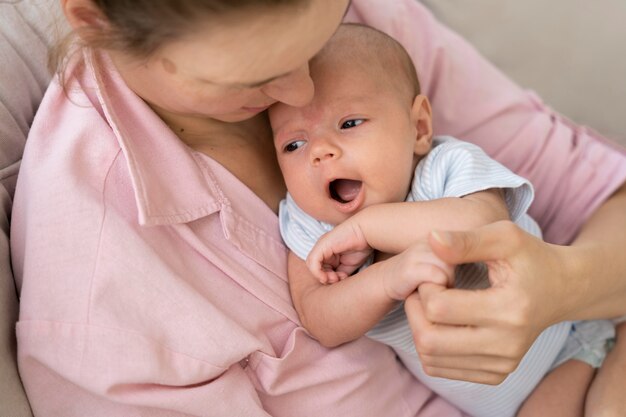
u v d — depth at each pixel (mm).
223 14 563
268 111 858
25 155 784
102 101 748
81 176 733
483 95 1073
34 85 909
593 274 779
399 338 836
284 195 888
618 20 1430
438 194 819
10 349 754
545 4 1450
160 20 584
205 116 766
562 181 1038
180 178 761
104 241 706
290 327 799
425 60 1063
